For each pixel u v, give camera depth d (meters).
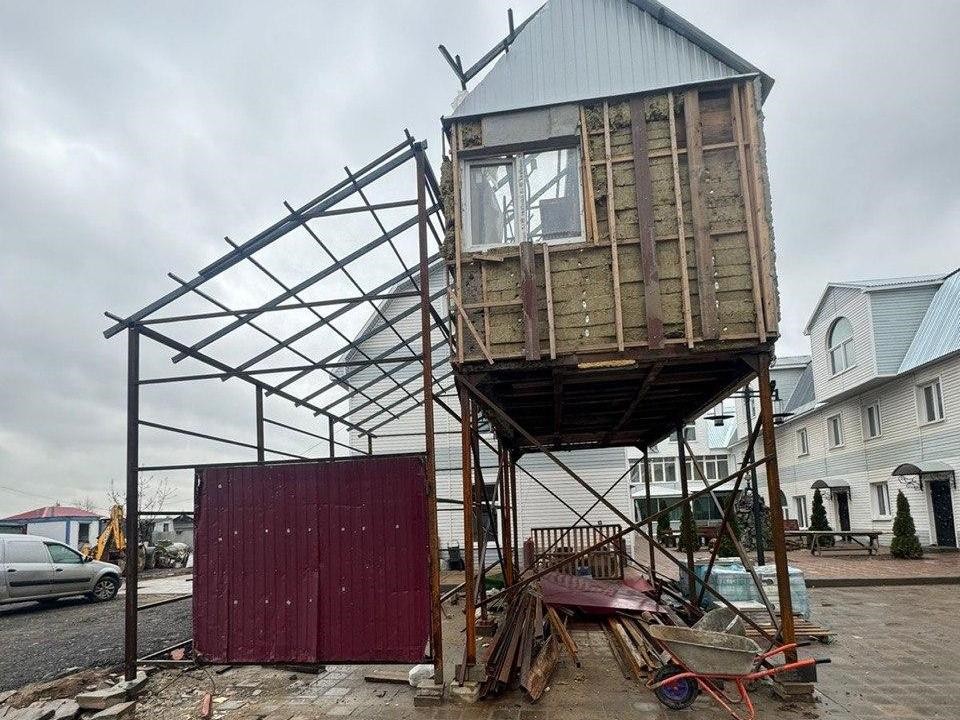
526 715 5.79
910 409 19.72
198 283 7.19
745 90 6.73
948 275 20.55
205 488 7.13
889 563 16.17
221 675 7.30
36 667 8.36
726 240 6.56
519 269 6.91
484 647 8.15
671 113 6.77
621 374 7.21
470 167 7.33
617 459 18.58
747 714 5.59
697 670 5.59
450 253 7.15
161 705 6.43
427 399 6.83
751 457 7.18
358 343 8.88
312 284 7.38
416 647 6.53
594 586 9.90
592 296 6.72
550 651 7.18
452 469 18.50
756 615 8.45
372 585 6.70
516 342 6.79
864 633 8.71
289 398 10.14
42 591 13.97
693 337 6.43
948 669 6.94
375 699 6.41
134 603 7.06
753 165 6.59
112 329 7.44
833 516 25.39
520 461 18.73
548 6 7.57
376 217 6.95
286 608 6.80
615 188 6.84
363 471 6.88
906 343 20.25
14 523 30.86
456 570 17.36
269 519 6.98
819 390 24.66
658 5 7.21
